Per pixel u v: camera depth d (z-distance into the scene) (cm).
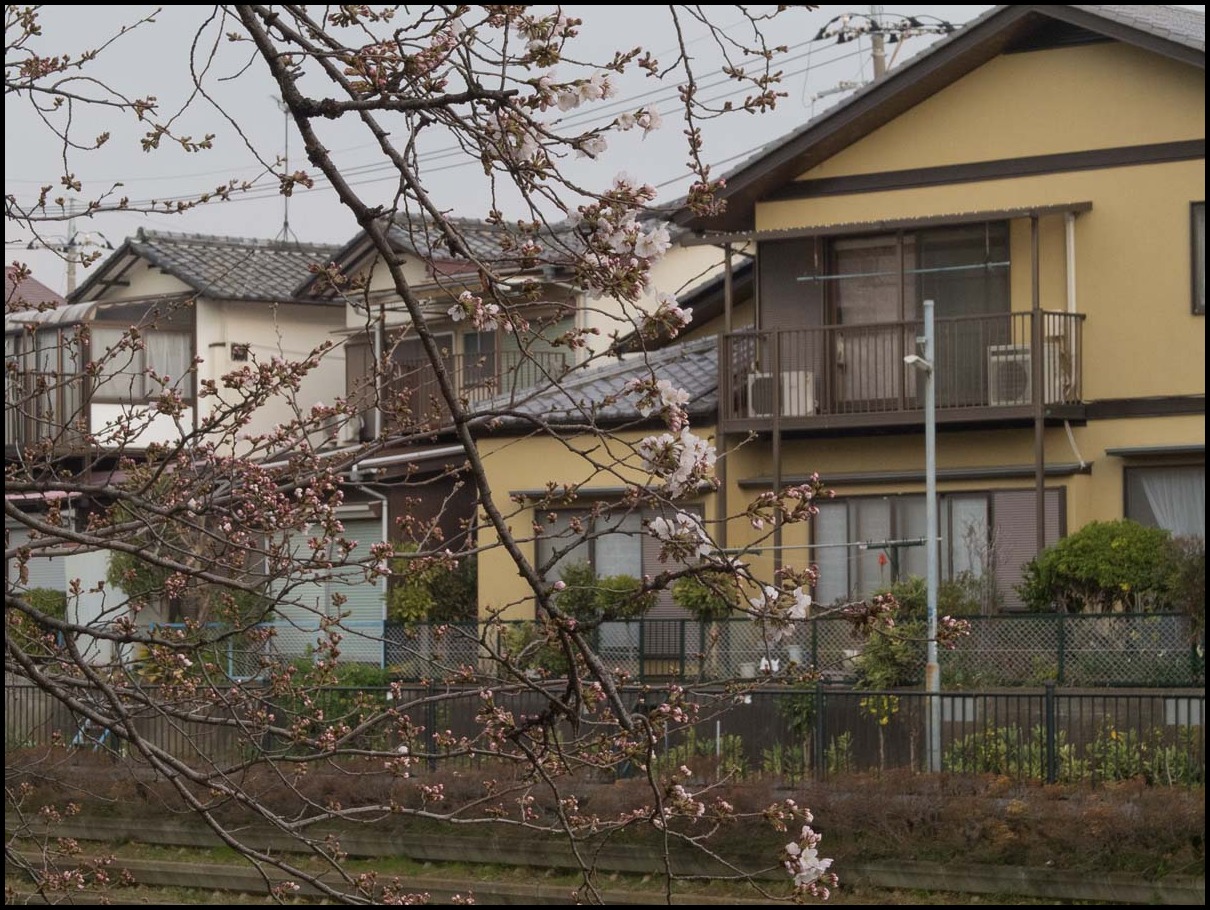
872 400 2152
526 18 477
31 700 1622
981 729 1489
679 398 469
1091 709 1453
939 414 2056
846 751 1521
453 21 493
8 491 629
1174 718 1427
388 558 637
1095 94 2106
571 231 477
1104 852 1344
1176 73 2061
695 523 469
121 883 835
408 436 712
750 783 1491
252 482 688
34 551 684
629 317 471
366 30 533
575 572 2005
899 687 1764
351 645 2142
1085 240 2098
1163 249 2056
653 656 1947
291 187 589
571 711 523
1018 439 2091
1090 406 2067
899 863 1403
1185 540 1806
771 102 484
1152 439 2039
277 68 484
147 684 786
